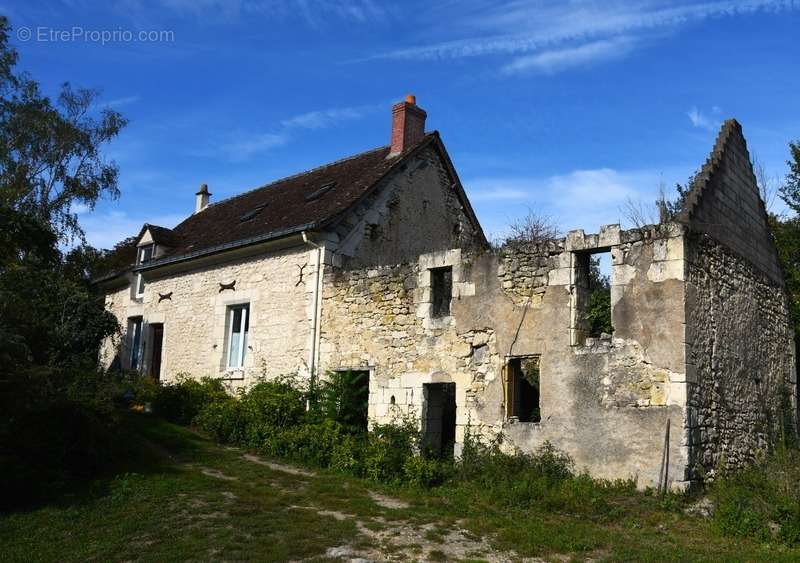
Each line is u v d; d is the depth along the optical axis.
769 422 11.48
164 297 17.02
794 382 13.20
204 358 15.38
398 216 14.81
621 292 9.59
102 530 7.20
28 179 19.09
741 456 10.16
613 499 8.55
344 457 10.30
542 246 10.47
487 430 10.44
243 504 8.12
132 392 14.54
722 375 9.98
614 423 9.28
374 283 12.40
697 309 9.47
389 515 7.87
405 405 11.48
